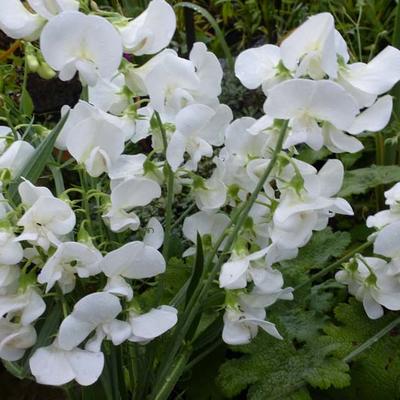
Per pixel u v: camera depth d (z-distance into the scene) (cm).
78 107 35
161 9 34
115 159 35
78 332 34
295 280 49
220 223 41
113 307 34
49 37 32
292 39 33
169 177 36
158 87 34
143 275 35
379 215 42
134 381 44
